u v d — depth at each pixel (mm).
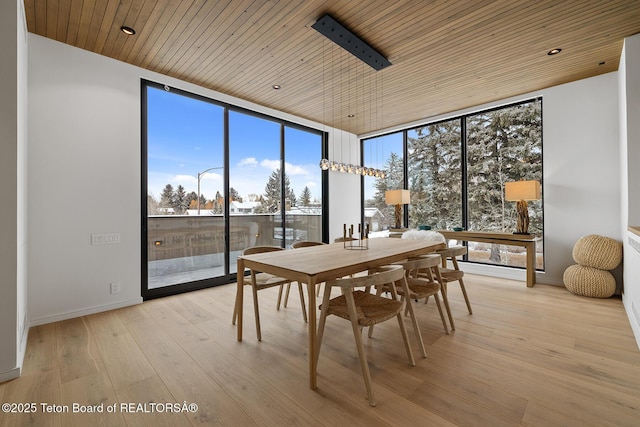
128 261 3348
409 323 2816
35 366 2047
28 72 2723
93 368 2020
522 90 4258
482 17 2600
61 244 2900
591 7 2459
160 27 2725
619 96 3496
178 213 3912
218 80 3873
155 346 2348
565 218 4000
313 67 3529
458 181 5195
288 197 5328
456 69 3598
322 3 2412
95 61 3137
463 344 2352
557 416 1519
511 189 4027
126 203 3334
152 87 3695
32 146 2736
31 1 2328
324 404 1642
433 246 3211
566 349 2246
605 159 3703
